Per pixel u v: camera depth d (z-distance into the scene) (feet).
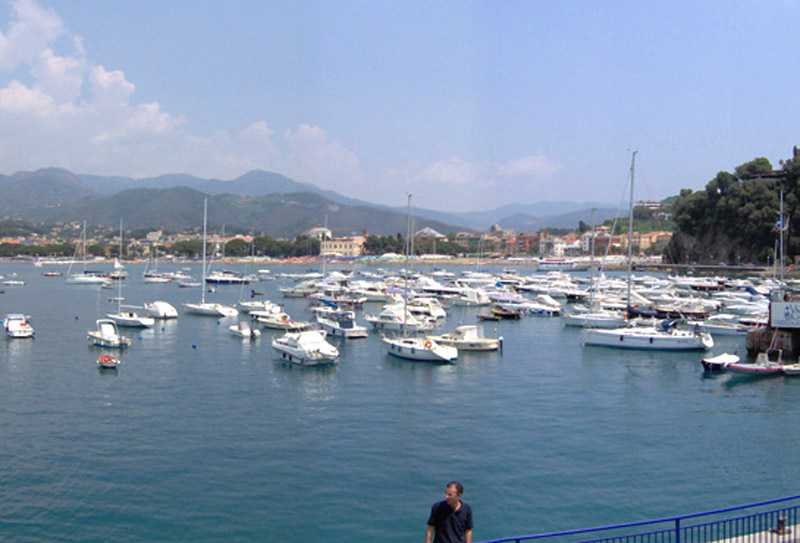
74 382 208.95
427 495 124.26
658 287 568.82
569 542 107.86
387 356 257.75
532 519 115.34
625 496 124.67
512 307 421.18
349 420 169.07
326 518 115.24
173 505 119.44
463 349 270.87
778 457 144.25
